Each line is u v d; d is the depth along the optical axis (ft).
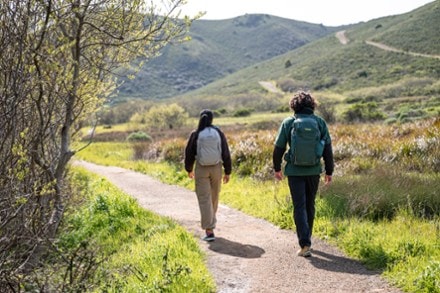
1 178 16.28
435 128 44.60
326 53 572.51
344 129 62.18
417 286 16.60
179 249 21.43
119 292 17.54
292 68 563.89
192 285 17.42
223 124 204.44
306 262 20.62
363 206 26.30
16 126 16.70
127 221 29.55
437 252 19.07
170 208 35.04
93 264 17.63
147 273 18.85
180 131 164.04
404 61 418.72
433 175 32.91
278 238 24.85
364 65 448.65
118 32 19.24
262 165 45.16
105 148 105.40
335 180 32.01
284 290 17.62
